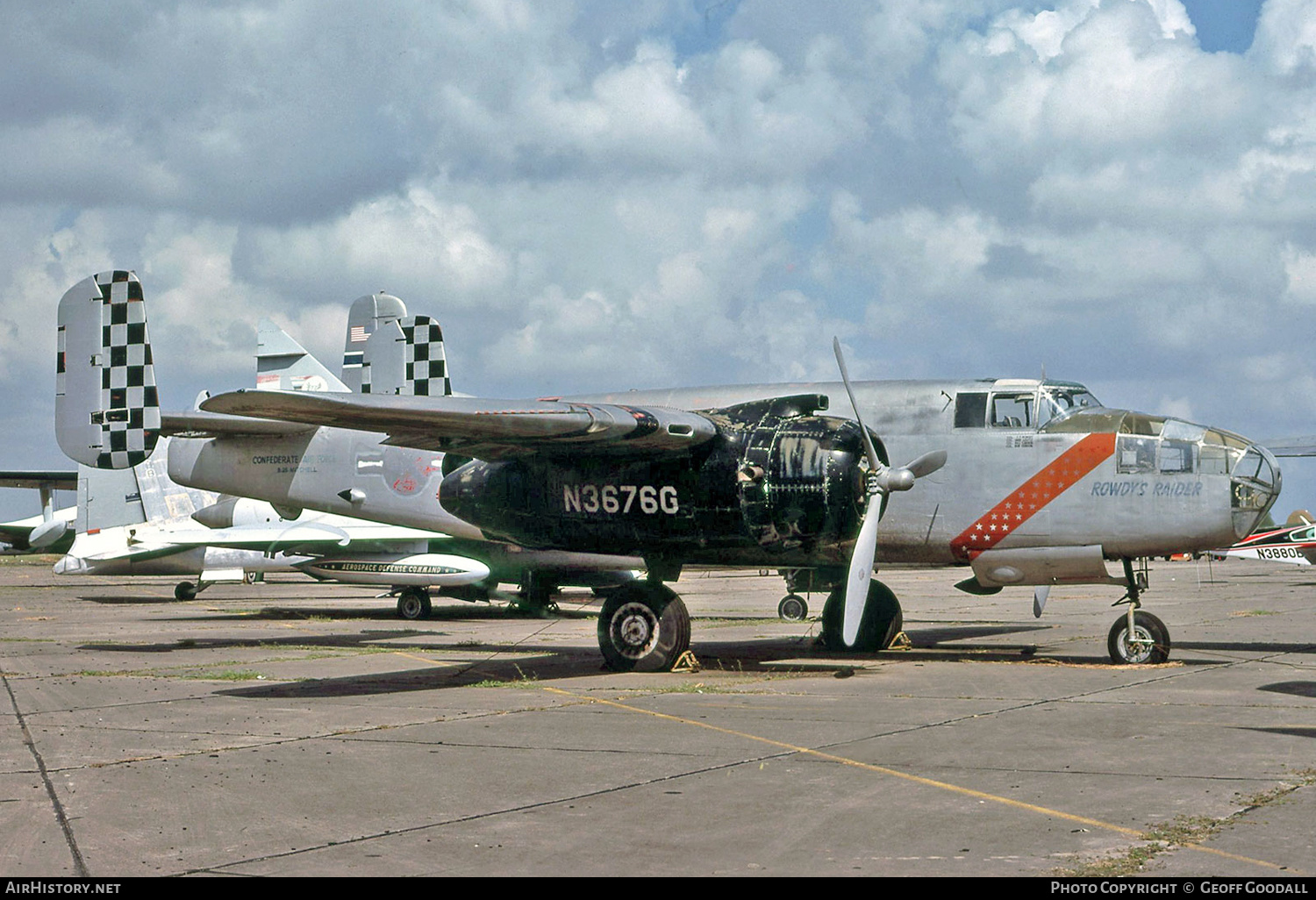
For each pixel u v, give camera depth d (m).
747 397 15.34
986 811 6.18
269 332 26.02
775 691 11.17
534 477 13.27
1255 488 12.53
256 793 6.81
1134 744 8.08
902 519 13.92
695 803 6.45
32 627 20.73
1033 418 13.61
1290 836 5.59
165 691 11.56
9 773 7.48
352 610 25.83
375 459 18.80
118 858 5.46
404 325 23.78
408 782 7.09
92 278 17.27
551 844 5.63
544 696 10.93
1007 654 14.75
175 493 29.11
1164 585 36.03
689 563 13.45
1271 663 13.16
